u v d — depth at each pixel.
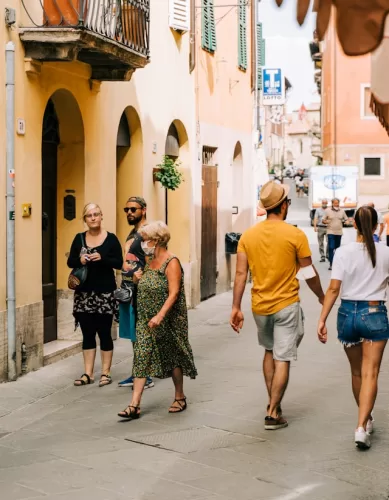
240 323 7.77
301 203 81.06
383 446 7.13
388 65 4.76
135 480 6.31
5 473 6.50
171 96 16.52
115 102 13.33
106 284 9.72
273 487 6.10
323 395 9.18
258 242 7.54
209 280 20.06
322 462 6.70
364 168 55.09
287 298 7.51
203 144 19.31
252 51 24.92
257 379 10.10
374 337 6.95
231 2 22.20
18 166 10.11
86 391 9.48
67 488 6.12
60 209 12.24
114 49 11.05
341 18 2.84
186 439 7.44
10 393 9.33
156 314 8.12
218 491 6.03
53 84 11.03
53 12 10.42
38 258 10.71
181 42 17.19
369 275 6.97
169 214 17.84
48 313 11.98
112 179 13.28
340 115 54.75
